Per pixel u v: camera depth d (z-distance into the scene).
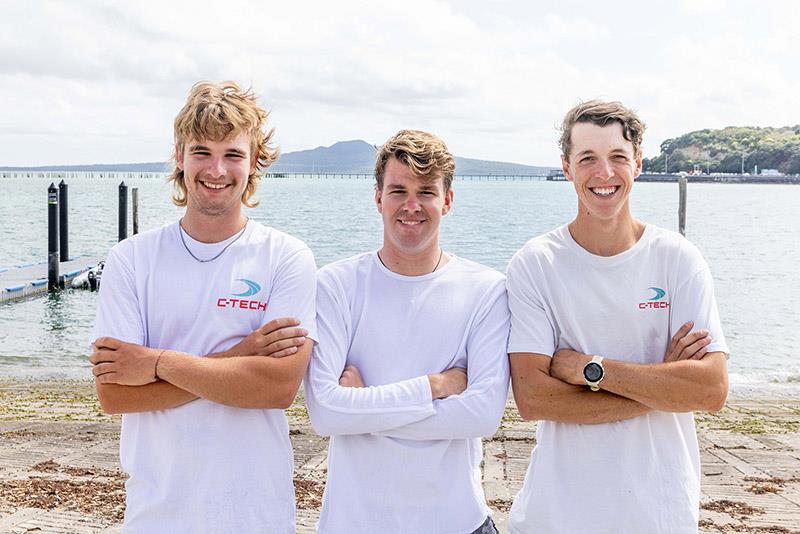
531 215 50.66
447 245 31.91
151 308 2.75
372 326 2.84
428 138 2.81
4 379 10.82
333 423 2.68
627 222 2.88
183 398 2.63
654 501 2.71
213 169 2.71
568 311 2.86
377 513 2.65
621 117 2.79
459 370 2.81
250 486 2.64
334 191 101.69
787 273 23.56
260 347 2.68
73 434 6.85
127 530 2.67
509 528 2.92
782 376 11.39
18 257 26.95
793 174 126.19
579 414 2.76
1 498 4.84
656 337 2.89
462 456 2.74
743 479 5.62
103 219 44.22
